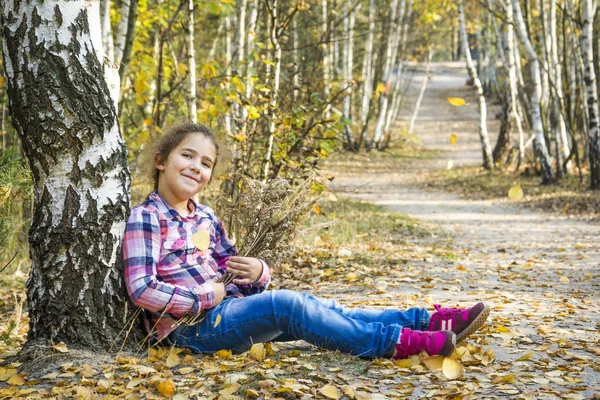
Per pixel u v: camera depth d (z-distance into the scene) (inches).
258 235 143.4
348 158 1047.6
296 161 322.0
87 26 136.3
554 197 629.6
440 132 1433.3
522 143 846.5
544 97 780.0
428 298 223.8
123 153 138.7
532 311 205.5
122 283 136.7
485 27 1104.8
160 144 139.9
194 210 142.6
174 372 130.4
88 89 134.3
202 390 119.6
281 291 137.4
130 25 360.2
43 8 131.8
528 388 124.0
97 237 134.0
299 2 339.0
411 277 275.0
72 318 133.4
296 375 128.3
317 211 283.6
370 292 238.4
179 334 139.6
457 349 140.0
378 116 1127.0
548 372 134.3
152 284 130.6
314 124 321.4
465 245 392.2
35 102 131.3
